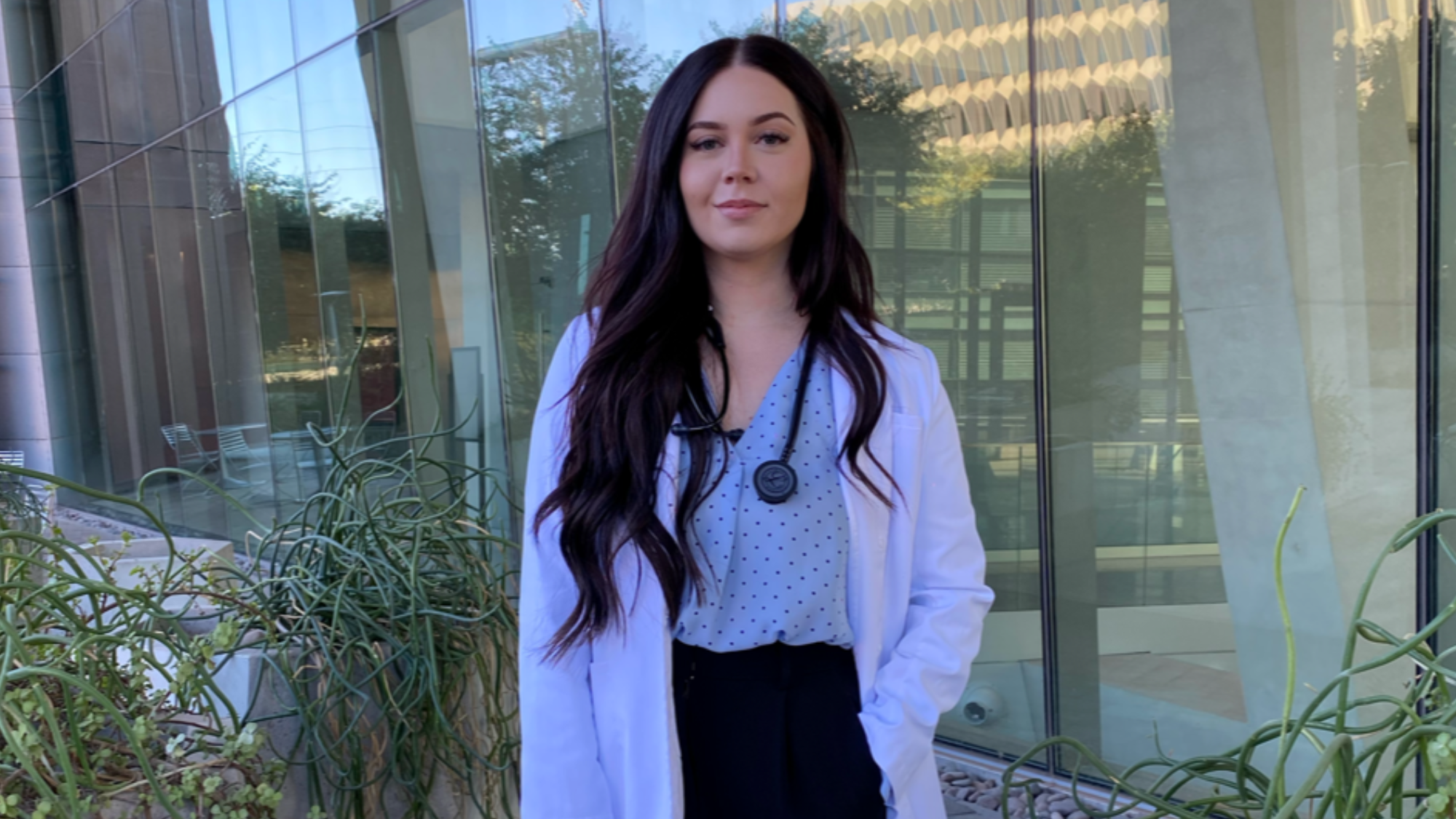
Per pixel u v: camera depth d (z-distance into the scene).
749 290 1.44
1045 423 3.68
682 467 1.34
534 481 1.40
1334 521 3.00
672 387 1.33
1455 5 2.64
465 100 5.55
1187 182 3.20
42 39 10.91
